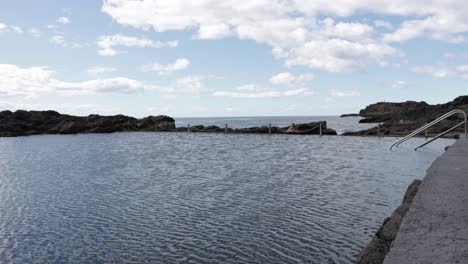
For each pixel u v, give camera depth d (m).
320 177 19.23
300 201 14.21
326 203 13.81
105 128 66.88
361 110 150.12
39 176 21.50
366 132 46.22
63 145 42.94
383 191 15.52
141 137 53.94
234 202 14.36
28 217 13.01
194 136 53.38
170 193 16.22
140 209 13.70
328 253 9.21
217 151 33.44
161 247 9.98
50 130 66.81
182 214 12.91
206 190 16.67
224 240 10.31
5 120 66.38
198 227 11.48
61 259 9.39
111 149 37.09
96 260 9.28
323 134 50.09
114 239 10.66
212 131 58.62
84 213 13.38
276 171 21.55
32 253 9.80
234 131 56.03
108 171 22.89
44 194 16.62
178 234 10.91
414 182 9.91
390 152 28.69
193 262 8.98
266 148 35.06
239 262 8.88
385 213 12.35
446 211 4.14
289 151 32.06
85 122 69.75
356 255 9.05
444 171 6.74
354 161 24.64
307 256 9.06
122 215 12.99
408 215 4.02
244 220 12.02
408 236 3.38
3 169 24.45
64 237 10.94
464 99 67.81
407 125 48.06
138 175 21.20
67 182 19.44
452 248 3.06
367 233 10.51
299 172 20.98
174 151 34.16
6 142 48.94
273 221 11.83
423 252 3.00
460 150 10.67
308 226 11.24
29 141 50.06
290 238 10.30
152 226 11.71
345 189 16.12
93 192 16.83
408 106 131.25
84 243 10.42
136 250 9.83
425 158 24.67
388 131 44.81
